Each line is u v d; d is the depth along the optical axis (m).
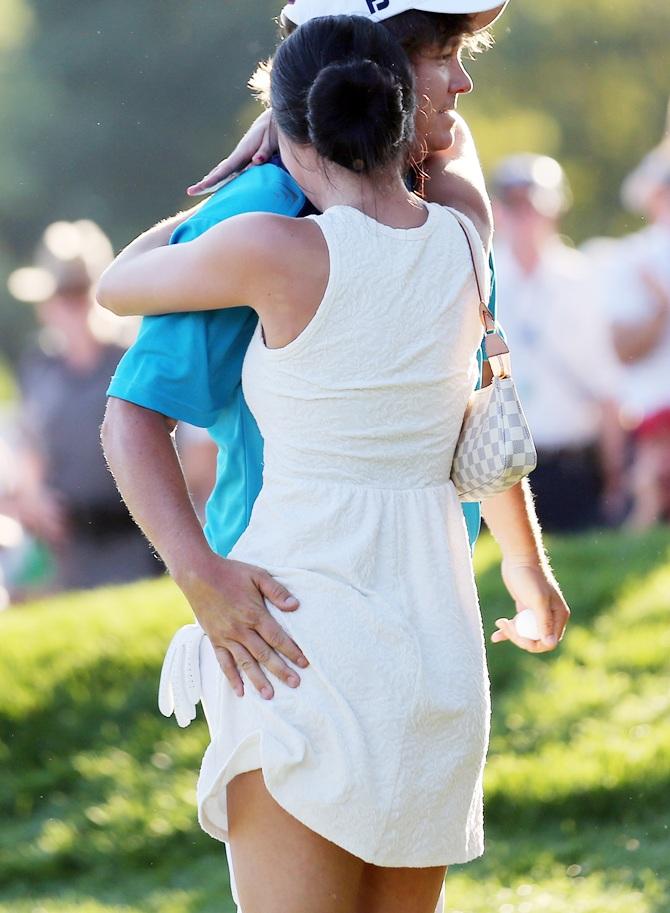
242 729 7.80
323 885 7.77
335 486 7.78
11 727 17.36
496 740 15.96
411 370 7.82
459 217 8.09
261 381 7.86
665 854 13.56
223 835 8.04
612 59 73.12
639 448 25.59
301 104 7.94
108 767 16.72
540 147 72.12
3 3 76.62
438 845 7.83
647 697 16.33
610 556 20.83
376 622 7.64
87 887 14.84
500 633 9.57
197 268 7.73
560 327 25.44
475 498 8.30
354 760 7.54
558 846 14.05
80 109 75.31
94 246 25.41
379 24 8.06
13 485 25.00
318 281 7.64
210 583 7.75
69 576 25.03
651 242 25.53
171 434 8.13
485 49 9.35
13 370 74.50
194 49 75.06
